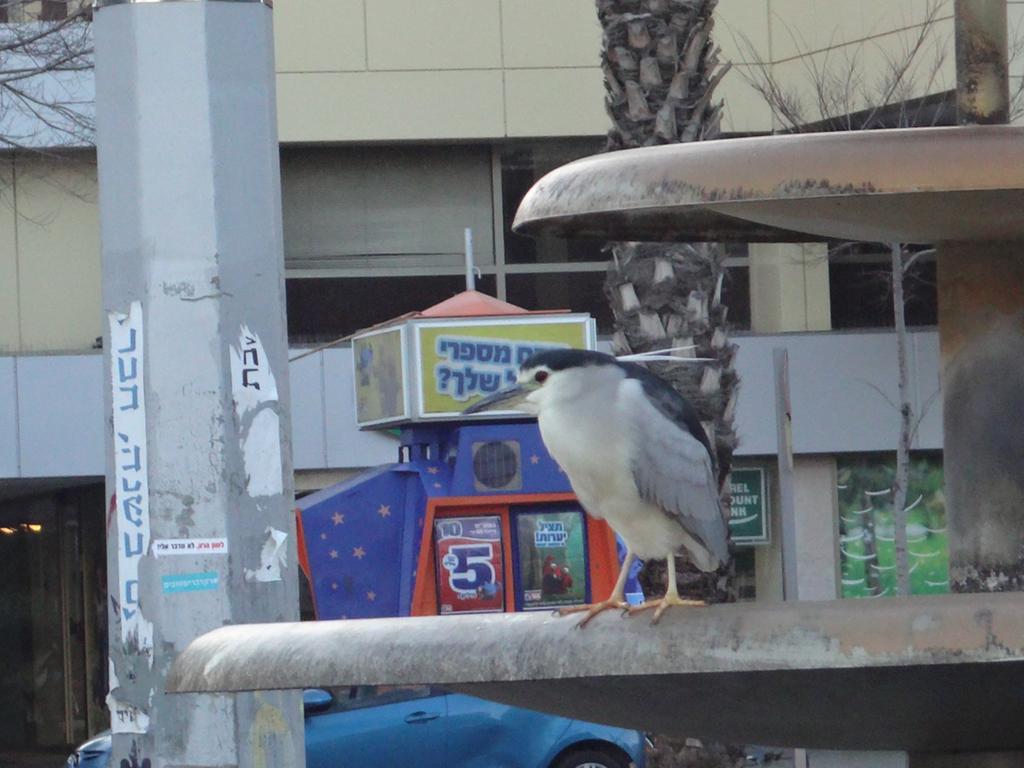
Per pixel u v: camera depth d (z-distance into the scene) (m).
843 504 28.22
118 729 8.58
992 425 6.46
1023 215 5.82
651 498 5.83
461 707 17.98
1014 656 4.55
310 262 28.41
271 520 8.59
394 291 28.52
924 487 28.12
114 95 8.59
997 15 6.18
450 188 28.59
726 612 4.88
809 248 28.17
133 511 8.55
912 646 4.61
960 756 6.27
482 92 27.84
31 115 25.00
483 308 17.30
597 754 18.34
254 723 8.49
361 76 27.72
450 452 17.27
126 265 8.57
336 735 17.56
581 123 27.94
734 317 28.91
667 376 12.77
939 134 5.25
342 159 28.45
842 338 27.70
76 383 27.02
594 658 4.93
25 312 27.66
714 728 6.01
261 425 8.58
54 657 32.44
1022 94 24.75
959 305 6.52
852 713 5.49
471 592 17.03
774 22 27.45
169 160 8.52
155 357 8.52
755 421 27.61
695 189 5.35
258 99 8.63
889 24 25.77
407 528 17.31
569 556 17.19
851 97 25.72
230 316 8.52
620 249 12.98
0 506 33.66
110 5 8.59
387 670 5.07
